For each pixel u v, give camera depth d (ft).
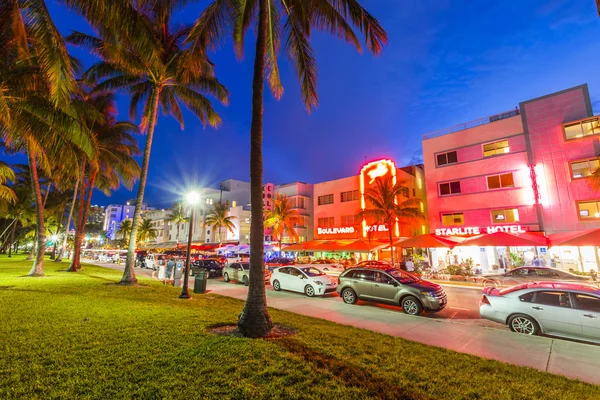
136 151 83.66
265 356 17.33
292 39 32.48
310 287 45.06
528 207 73.41
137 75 57.98
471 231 80.79
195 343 19.22
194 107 62.54
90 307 29.27
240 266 62.95
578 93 70.13
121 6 27.76
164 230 247.91
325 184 124.88
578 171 68.18
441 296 33.09
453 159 87.56
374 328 26.45
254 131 25.34
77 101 55.06
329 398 12.94
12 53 38.68
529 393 13.83
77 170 38.65
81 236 76.23
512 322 25.91
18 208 134.72
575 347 21.13
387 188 83.20
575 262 67.21
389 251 100.78
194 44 29.73
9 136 36.24
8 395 12.36
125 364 15.72
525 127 76.23
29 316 24.81
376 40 29.07
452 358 18.31
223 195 202.39
